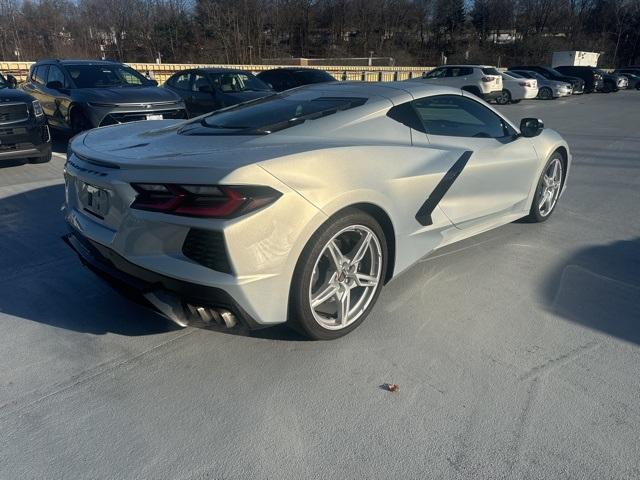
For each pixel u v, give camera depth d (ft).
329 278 8.24
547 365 7.95
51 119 27.53
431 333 8.86
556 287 10.62
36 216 14.97
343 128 9.27
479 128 11.84
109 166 7.80
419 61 168.35
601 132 35.83
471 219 11.21
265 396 7.26
